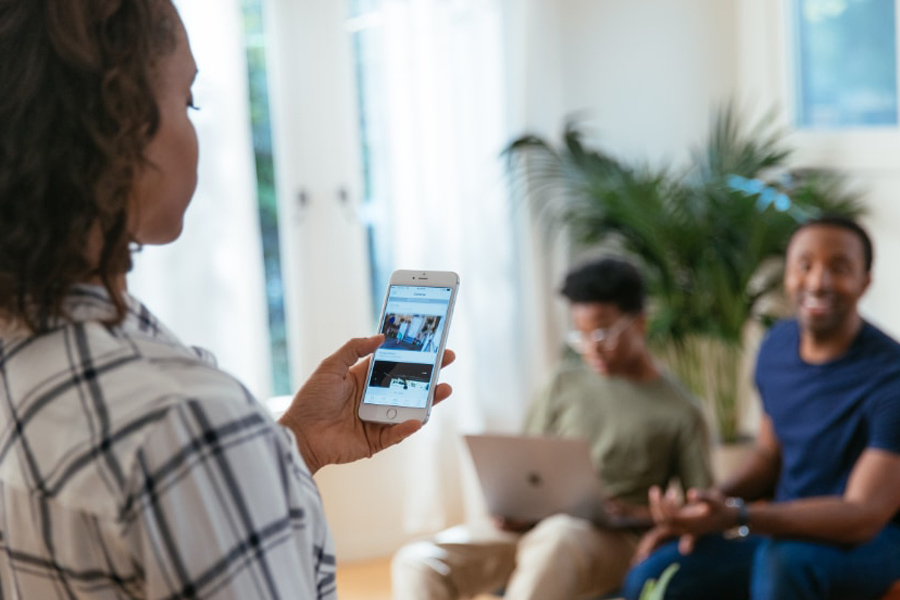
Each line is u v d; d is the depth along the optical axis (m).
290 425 0.99
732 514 2.32
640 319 2.86
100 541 0.67
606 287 2.82
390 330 1.12
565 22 4.19
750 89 4.18
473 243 4.02
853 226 2.47
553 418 2.92
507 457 2.68
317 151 3.88
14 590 0.74
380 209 3.98
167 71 0.75
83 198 0.69
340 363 1.01
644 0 4.22
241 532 0.67
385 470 4.00
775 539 2.37
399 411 1.06
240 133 3.60
